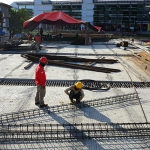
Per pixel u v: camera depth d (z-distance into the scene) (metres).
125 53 17.52
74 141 4.80
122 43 22.30
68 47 21.78
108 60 13.52
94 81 9.23
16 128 5.29
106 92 8.09
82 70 11.23
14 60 13.61
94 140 4.85
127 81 9.28
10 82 9.27
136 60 13.86
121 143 4.75
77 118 5.88
